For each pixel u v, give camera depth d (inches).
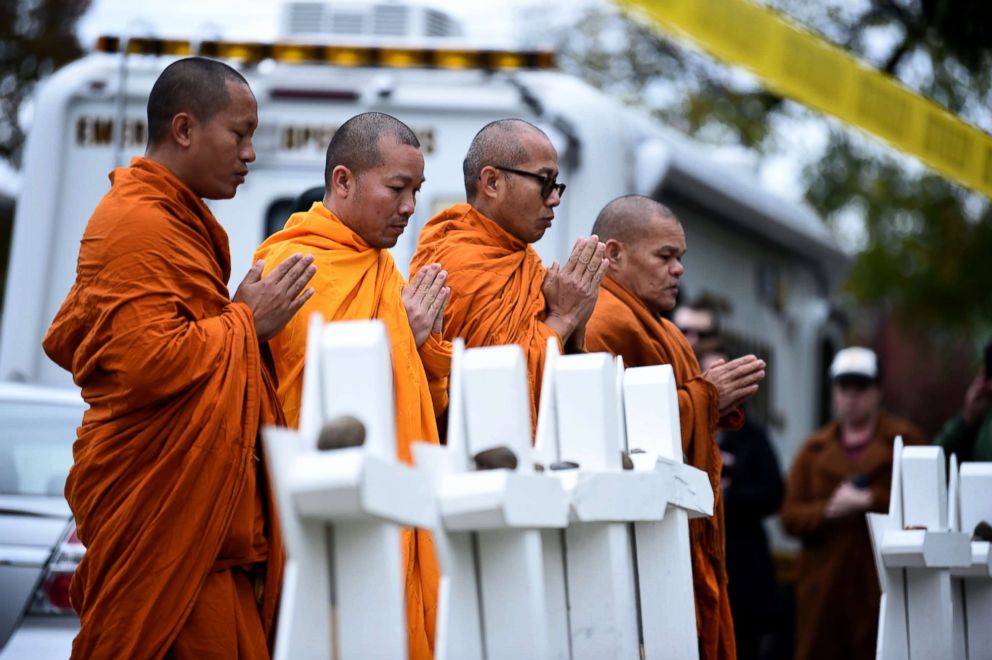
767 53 408.2
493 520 151.2
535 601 158.4
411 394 236.4
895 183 993.5
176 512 207.8
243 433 213.0
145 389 207.0
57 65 893.2
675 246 302.7
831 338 647.8
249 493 215.0
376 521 143.0
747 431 421.1
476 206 278.4
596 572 180.2
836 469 454.0
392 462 141.6
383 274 243.6
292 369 232.8
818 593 446.0
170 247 214.2
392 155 244.2
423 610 231.0
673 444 204.7
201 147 225.5
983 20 527.8
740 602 409.4
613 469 182.2
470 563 158.4
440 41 414.9
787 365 589.6
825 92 422.3
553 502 160.7
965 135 457.1
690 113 957.2
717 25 398.9
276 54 413.1
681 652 197.9
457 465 157.9
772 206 556.4
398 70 412.5
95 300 210.7
